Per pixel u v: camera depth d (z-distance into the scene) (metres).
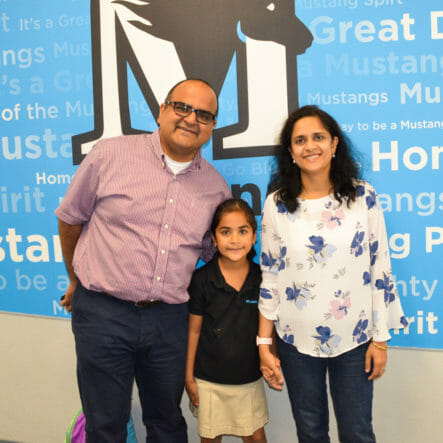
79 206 1.24
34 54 1.62
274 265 1.26
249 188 1.58
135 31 1.57
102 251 1.21
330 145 1.19
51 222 1.68
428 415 1.61
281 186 1.26
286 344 1.25
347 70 1.51
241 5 1.52
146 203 1.20
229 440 1.68
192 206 1.25
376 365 1.22
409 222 1.54
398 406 1.62
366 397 1.23
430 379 1.60
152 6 1.55
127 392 1.29
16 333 1.76
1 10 1.63
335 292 1.17
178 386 1.33
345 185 1.20
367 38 1.49
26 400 1.80
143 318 1.23
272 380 1.29
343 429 1.25
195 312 1.38
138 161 1.22
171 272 1.22
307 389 1.24
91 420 1.26
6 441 1.83
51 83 1.63
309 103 1.53
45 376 1.77
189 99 1.17
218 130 1.58
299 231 1.19
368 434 1.23
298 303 1.20
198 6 1.53
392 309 1.26
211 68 1.55
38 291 1.72
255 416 1.40
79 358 1.25
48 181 1.67
